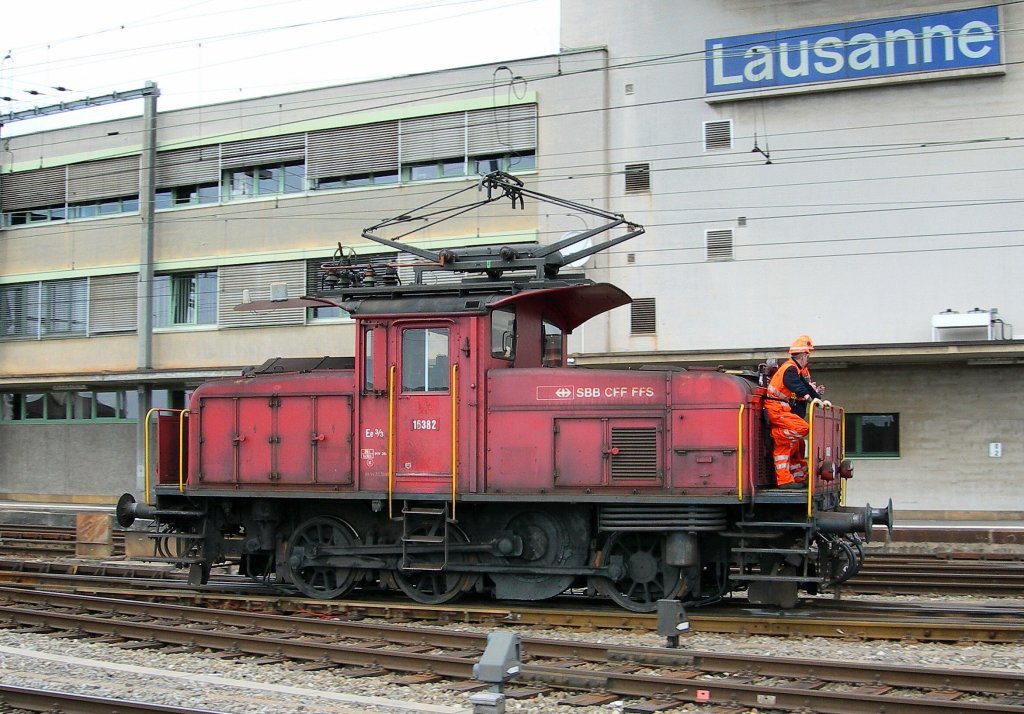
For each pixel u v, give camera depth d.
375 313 13.18
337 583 13.78
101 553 19.41
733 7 25.88
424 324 13.02
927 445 24.89
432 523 13.09
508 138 27.88
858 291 24.77
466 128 28.39
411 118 29.05
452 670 9.77
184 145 32.44
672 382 12.31
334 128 30.16
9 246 35.72
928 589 14.75
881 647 10.74
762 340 25.47
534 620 12.24
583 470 12.44
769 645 10.92
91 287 34.06
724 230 25.92
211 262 31.88
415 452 12.90
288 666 10.32
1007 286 23.64
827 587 12.43
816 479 12.20
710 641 11.16
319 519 13.81
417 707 8.61
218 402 14.08
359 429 13.21
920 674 8.89
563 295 13.79
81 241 34.28
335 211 30.11
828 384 25.78
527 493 12.52
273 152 31.12
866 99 24.80
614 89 27.06
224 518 14.45
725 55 25.91
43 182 35.25
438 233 28.64
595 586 12.72
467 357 12.81
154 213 32.94
